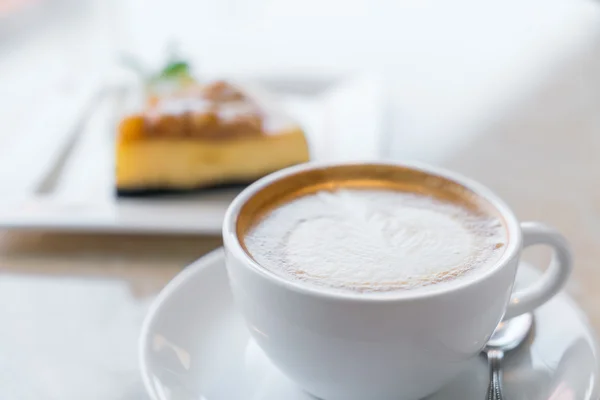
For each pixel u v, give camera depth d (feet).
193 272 1.75
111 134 2.51
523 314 1.63
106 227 2.00
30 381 1.68
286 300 1.43
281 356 1.55
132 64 2.86
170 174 2.25
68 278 1.90
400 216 1.66
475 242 1.59
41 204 2.08
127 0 4.39
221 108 2.42
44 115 2.59
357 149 2.33
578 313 1.66
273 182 1.69
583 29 3.20
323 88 2.77
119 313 1.82
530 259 1.89
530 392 1.56
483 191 1.68
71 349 1.74
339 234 1.62
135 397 1.65
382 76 2.77
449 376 1.56
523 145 2.32
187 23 3.99
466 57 2.99
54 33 4.09
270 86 2.77
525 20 3.36
